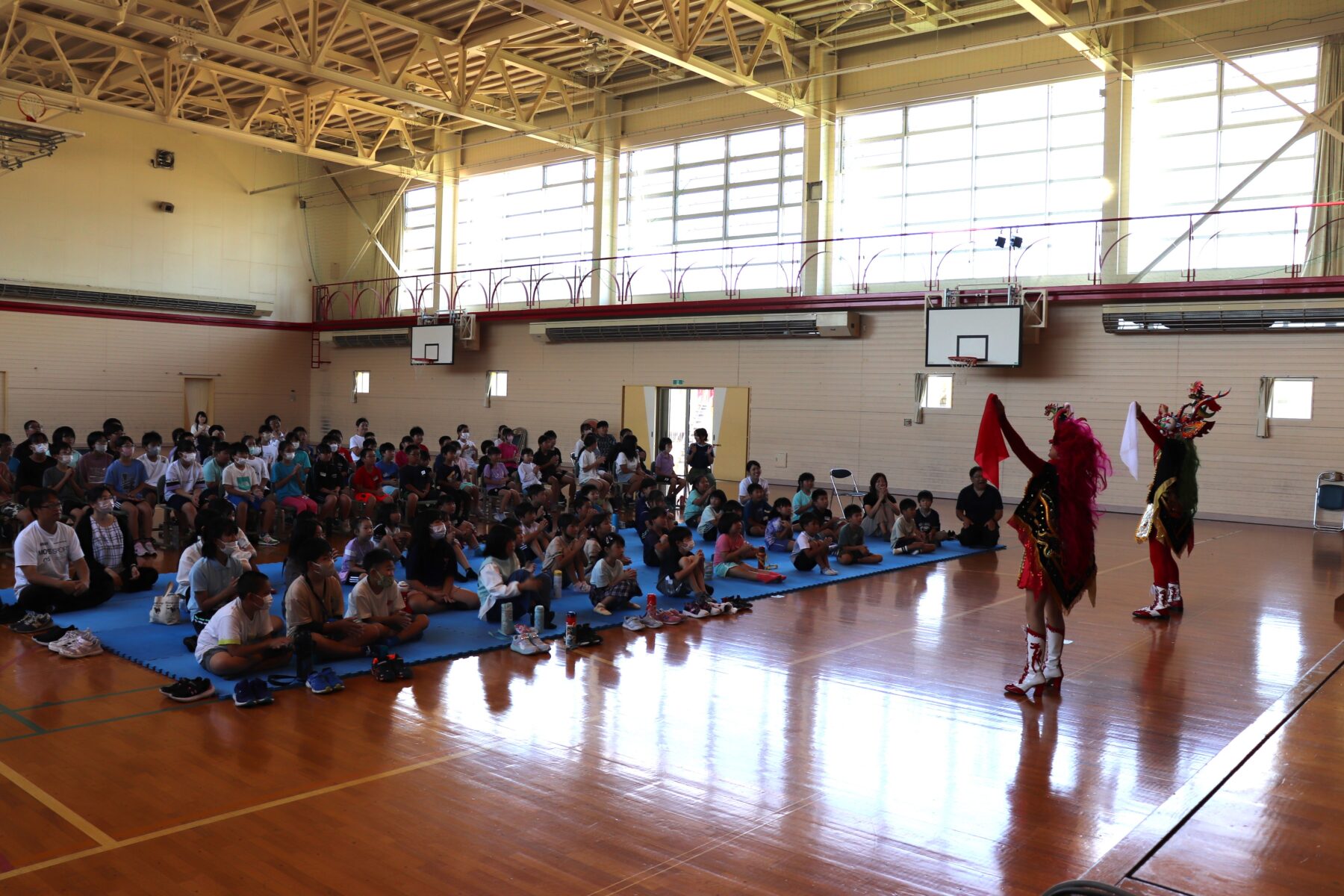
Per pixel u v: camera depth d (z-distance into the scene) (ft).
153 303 77.00
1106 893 8.32
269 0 54.65
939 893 11.29
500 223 78.69
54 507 24.58
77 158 73.51
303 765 15.08
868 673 20.74
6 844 12.28
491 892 11.18
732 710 18.13
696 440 52.60
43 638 22.33
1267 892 10.53
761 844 12.53
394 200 83.25
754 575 31.22
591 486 44.86
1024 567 19.40
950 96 57.77
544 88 64.64
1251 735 16.14
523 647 21.97
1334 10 46.75
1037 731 17.07
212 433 47.39
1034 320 52.16
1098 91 53.42
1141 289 49.06
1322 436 45.75
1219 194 50.31
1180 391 49.26
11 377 70.49
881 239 60.80
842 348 59.31
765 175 65.05
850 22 58.85
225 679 19.42
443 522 25.99
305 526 24.58
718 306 62.80
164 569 32.19
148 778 14.48
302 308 86.89
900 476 57.52
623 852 12.26
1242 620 25.86
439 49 57.31
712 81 66.74
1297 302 45.39
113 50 63.98
